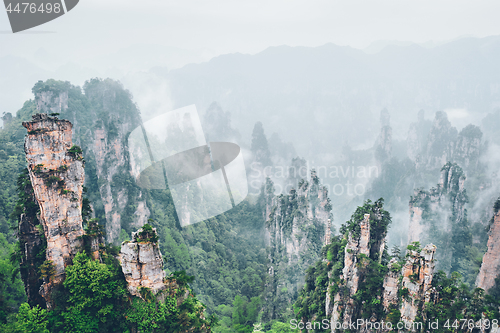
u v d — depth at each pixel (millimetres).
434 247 55969
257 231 158000
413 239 139625
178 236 128500
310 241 120750
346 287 67312
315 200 133500
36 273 56719
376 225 69375
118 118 147500
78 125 154750
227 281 124688
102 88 172250
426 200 138750
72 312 52062
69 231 56531
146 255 52906
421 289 56094
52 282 54344
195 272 119688
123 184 127500
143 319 52156
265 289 114125
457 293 56094
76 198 57250
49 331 50750
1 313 52906
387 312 60250
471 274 111000
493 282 85750
